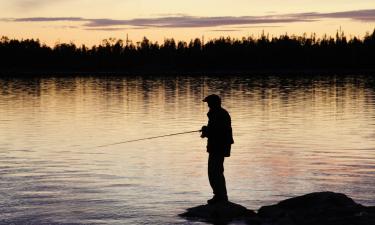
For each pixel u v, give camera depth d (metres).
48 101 45.06
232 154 16.17
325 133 21.91
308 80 106.69
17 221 8.39
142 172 13.02
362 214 8.11
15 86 80.06
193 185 11.38
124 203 9.65
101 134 21.89
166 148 17.53
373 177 12.45
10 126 25.03
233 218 8.55
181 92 61.06
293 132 22.36
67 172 12.98
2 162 14.57
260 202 9.90
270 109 35.47
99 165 14.07
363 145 18.23
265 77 133.25
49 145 18.34
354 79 111.81
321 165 14.16
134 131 23.06
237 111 33.88
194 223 8.23
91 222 8.33
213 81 104.19
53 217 8.64
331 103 41.22
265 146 18.05
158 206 9.44
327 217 8.09
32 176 12.41
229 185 11.43
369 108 35.97
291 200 8.91
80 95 54.97
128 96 52.88
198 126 25.17
